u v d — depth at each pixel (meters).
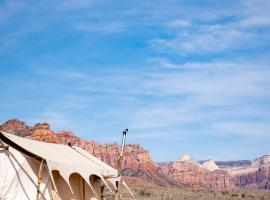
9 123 125.69
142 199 57.00
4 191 20.38
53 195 21.39
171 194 76.38
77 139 195.00
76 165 22.67
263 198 76.69
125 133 27.59
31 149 21.47
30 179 20.95
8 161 20.77
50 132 124.00
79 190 24.91
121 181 27.31
